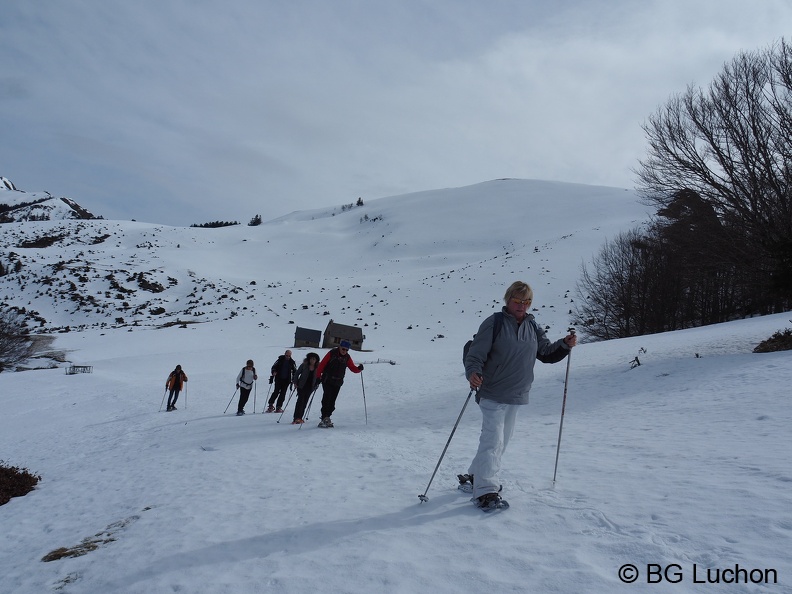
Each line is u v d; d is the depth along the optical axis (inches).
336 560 156.3
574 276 2711.6
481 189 6451.8
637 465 231.5
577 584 125.0
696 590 116.3
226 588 147.4
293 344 2097.7
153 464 378.0
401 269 3885.3
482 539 159.8
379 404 654.5
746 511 155.0
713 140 676.1
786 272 638.5
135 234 5068.9
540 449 296.2
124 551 196.4
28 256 3705.7
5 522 279.9
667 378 534.0
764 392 380.5
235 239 5236.2
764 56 669.9
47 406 931.3
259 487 265.6
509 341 188.2
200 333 2330.2
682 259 864.9
